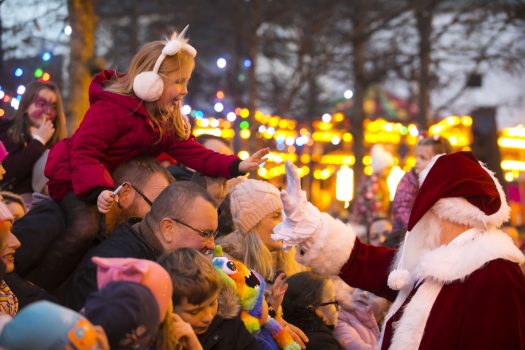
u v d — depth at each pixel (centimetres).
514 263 386
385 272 419
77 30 1021
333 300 499
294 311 489
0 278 318
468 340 373
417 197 402
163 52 423
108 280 275
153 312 266
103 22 1645
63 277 418
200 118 1352
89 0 1031
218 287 342
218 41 1861
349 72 1883
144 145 432
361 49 1681
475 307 375
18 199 468
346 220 984
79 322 239
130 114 423
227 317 384
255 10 1538
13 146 594
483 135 1539
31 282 415
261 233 485
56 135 607
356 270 417
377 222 789
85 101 1028
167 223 380
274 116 1820
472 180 395
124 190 418
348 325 532
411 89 1888
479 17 1672
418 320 384
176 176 585
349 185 827
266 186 488
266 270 479
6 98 891
